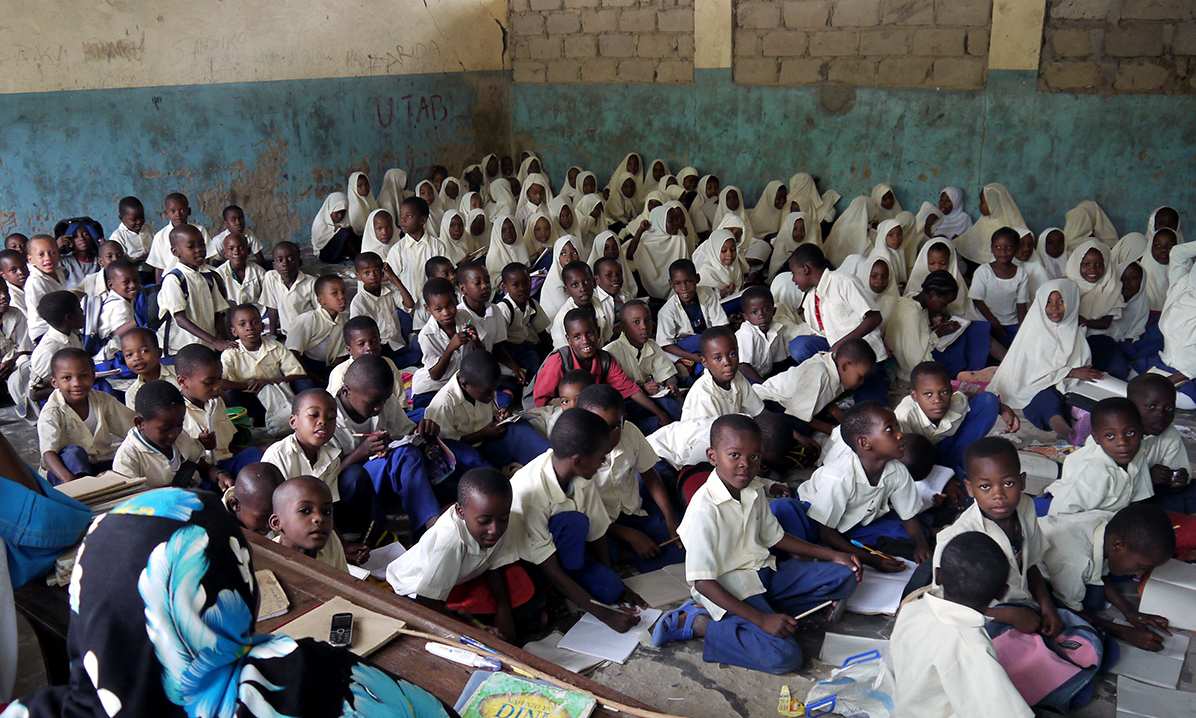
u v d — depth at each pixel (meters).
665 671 2.43
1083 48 6.60
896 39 7.36
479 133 9.95
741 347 4.46
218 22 7.48
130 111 7.07
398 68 8.97
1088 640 2.28
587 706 1.54
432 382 4.14
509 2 9.77
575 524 2.67
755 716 2.25
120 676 0.84
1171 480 3.05
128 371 4.48
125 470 3.02
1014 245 5.09
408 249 6.48
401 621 1.79
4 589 1.50
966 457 2.40
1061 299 4.09
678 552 3.04
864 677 2.30
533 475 2.69
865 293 4.49
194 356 3.36
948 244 5.39
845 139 7.82
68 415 3.33
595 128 9.50
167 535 0.87
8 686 1.50
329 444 3.14
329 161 8.59
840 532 3.01
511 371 4.68
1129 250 5.88
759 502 2.60
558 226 7.28
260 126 7.97
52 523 1.66
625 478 3.13
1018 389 4.27
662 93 8.84
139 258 6.45
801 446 3.68
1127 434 2.69
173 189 7.48
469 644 1.73
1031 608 2.29
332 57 8.38
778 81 8.08
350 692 0.94
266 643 0.94
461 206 7.90
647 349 4.30
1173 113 6.39
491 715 1.53
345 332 3.85
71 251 5.77
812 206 7.89
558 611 2.75
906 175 7.59
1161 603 2.52
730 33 8.16
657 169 8.86
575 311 3.82
